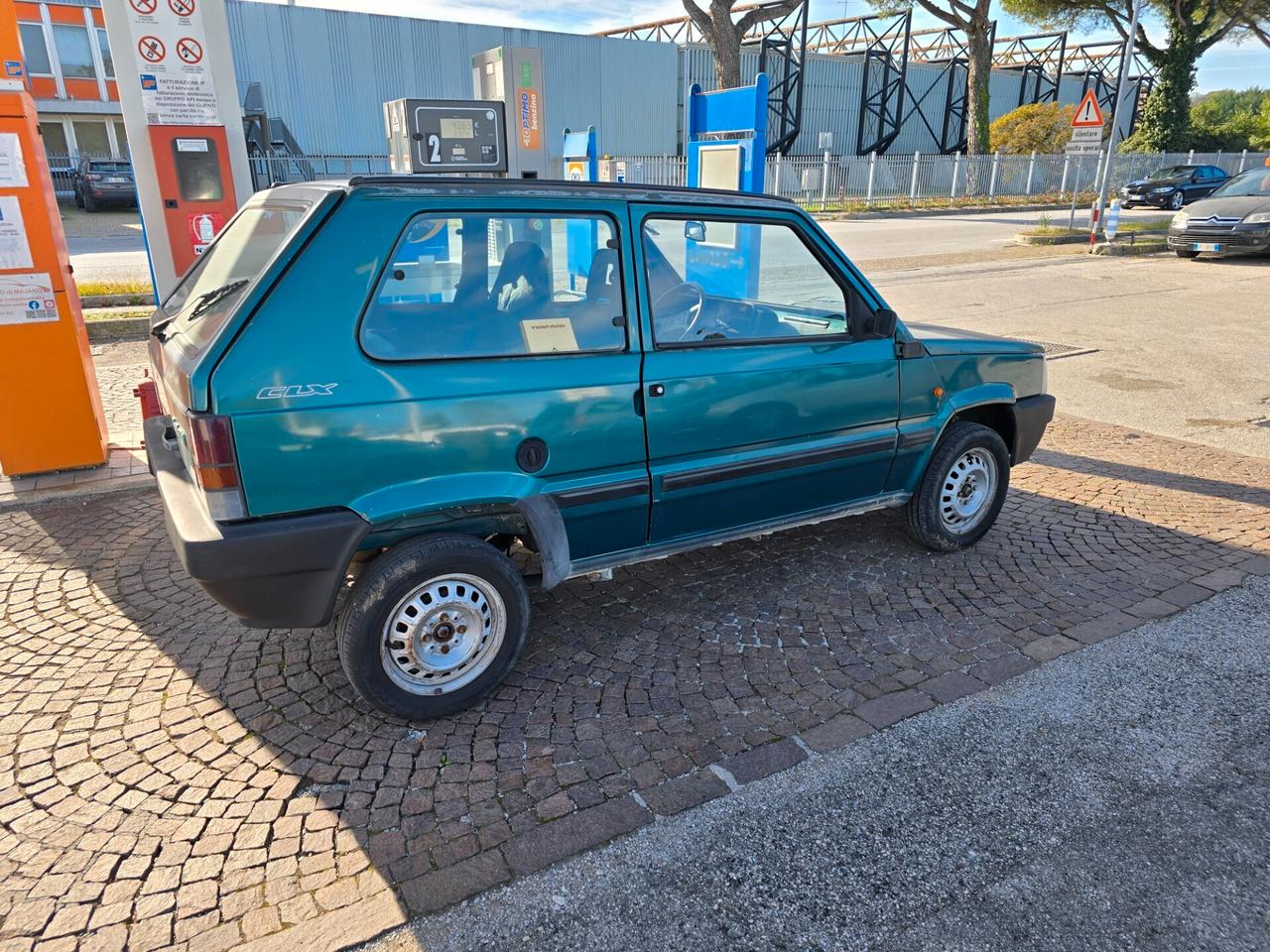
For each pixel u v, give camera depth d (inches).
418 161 266.2
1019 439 187.8
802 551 186.1
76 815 107.9
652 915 94.3
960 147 1830.7
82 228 866.8
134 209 1037.2
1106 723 128.1
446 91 1238.3
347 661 120.7
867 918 94.3
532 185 126.0
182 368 111.4
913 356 165.3
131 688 134.7
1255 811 110.9
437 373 118.6
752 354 146.5
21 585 166.7
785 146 1488.7
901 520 201.0
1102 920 94.2
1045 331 403.5
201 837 104.6
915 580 172.9
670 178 1018.7
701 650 147.4
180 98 238.5
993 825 108.2
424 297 120.3
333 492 114.3
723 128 297.4
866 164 1181.7
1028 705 132.2
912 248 737.6
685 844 104.5
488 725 127.0
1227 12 1327.5
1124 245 699.4
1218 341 385.4
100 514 199.8
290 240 111.5
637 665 142.6
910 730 126.2
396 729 125.6
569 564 132.6
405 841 104.2
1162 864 102.2
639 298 135.1
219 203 248.1
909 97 1721.2
